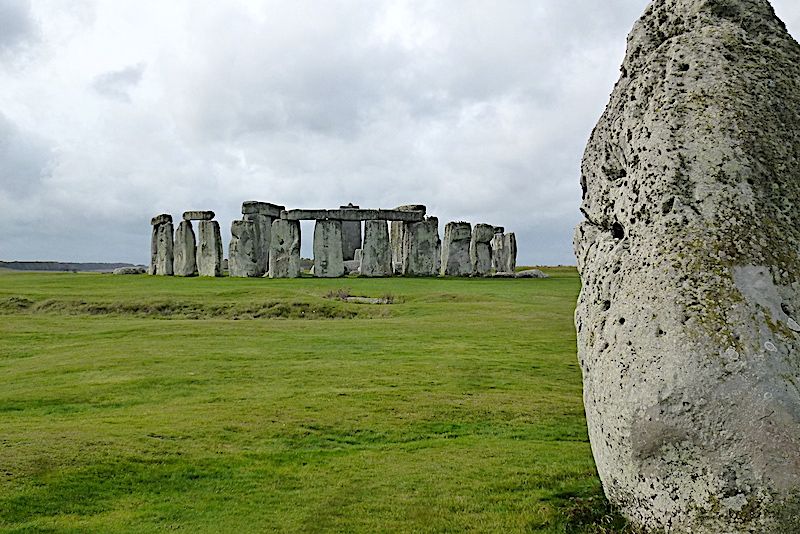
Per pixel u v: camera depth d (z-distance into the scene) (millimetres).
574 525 8852
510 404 16094
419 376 19078
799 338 6613
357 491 10578
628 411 7000
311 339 25516
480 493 10398
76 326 28984
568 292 41438
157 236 59750
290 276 53906
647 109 8125
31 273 59469
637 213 7852
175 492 10500
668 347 6809
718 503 6445
